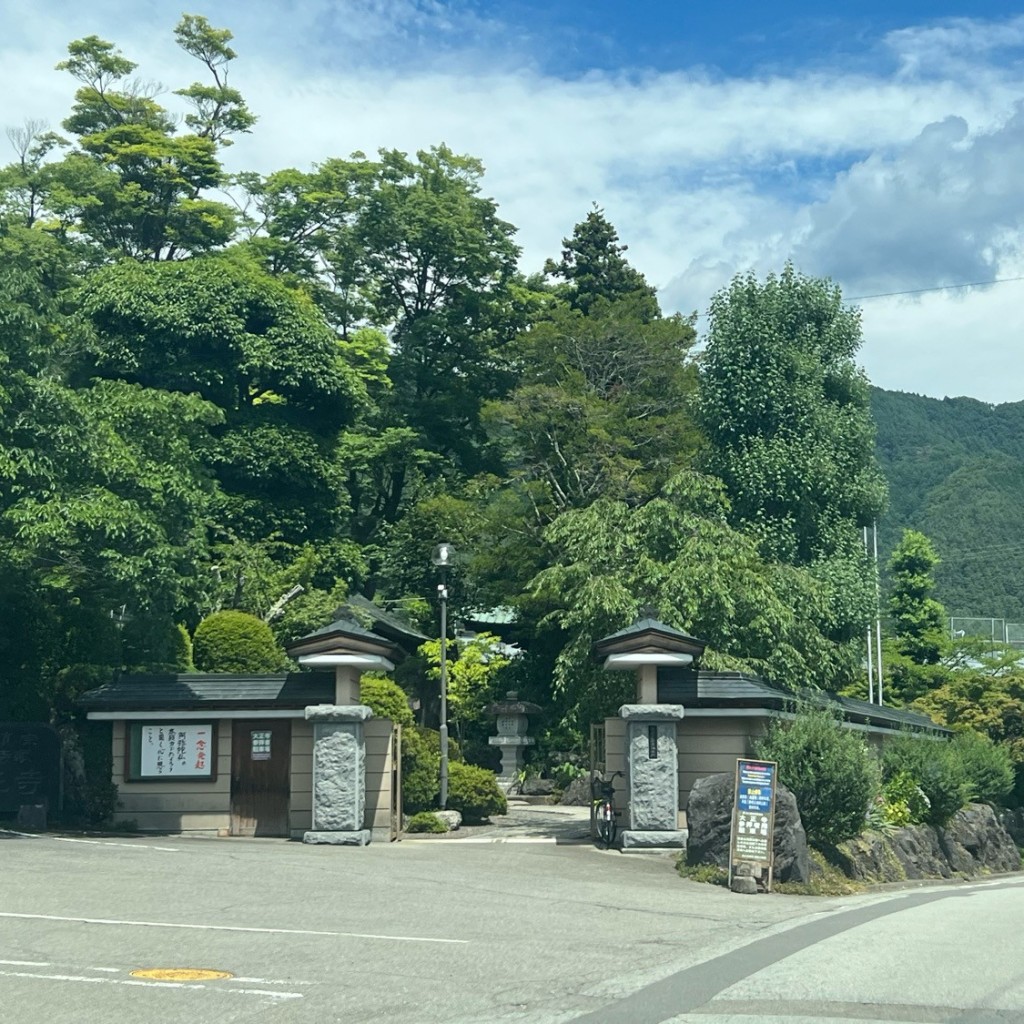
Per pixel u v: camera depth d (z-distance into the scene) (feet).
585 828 84.28
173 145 173.17
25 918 38.63
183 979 30.01
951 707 136.46
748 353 127.24
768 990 29.99
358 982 30.40
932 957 35.29
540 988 30.25
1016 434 479.82
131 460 78.64
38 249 144.87
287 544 133.28
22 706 82.43
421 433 161.58
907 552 196.95
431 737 90.33
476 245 168.66
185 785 74.38
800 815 65.77
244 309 143.13
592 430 123.44
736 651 86.22
